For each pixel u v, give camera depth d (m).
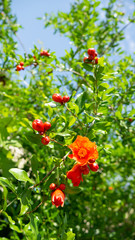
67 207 0.74
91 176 0.80
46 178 0.45
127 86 0.72
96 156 0.38
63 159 0.44
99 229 0.83
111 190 0.97
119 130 0.71
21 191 0.42
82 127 0.51
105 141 0.77
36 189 0.45
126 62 0.86
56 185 0.42
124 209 1.01
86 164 0.39
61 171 0.43
